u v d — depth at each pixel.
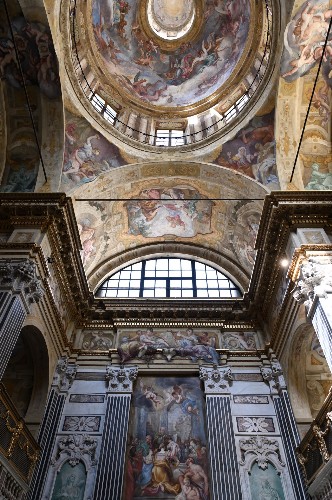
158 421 12.69
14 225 12.09
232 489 10.92
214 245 18.36
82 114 14.56
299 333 12.16
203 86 18.62
